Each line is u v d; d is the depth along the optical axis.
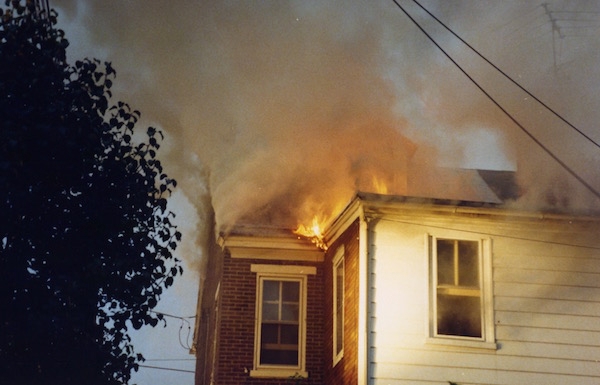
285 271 19.91
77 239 10.70
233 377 19.12
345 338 17.50
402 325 16.61
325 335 19.39
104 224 10.81
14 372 10.29
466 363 16.45
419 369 16.34
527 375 16.45
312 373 19.23
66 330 10.41
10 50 10.66
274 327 19.59
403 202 17.16
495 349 16.59
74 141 10.62
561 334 16.78
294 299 19.81
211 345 22.31
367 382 16.14
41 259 10.52
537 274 17.17
